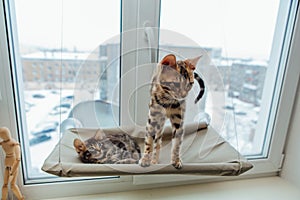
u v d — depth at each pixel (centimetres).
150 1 71
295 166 95
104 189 86
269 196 89
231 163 70
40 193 81
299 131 92
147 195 86
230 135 82
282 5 85
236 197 87
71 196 84
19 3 68
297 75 89
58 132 82
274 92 94
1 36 65
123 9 70
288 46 86
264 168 99
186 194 88
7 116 72
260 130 101
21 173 78
